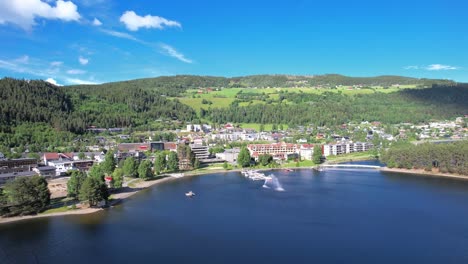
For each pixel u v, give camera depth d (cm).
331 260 15275
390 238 17788
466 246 16838
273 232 18512
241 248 16438
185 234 18162
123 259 15238
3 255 15638
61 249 16225
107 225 19462
